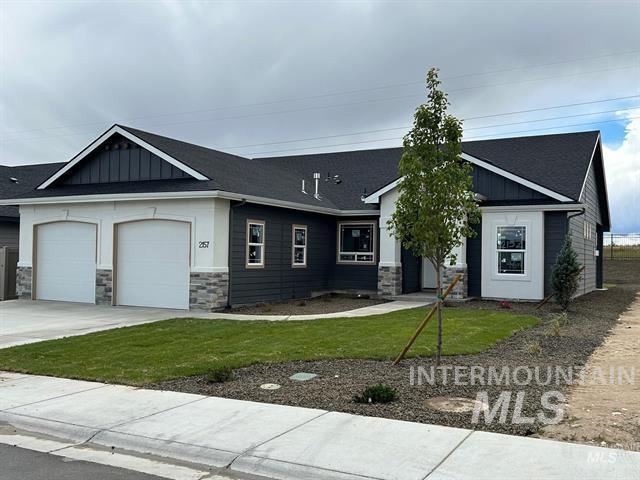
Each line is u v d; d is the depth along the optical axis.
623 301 20.50
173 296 17.25
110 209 18.25
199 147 21.59
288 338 11.69
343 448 5.71
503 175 19.44
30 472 5.43
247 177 19.91
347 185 24.19
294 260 20.27
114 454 5.99
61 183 20.31
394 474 5.10
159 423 6.64
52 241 19.69
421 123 8.77
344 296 21.38
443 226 8.69
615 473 4.99
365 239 22.20
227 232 17.08
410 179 8.77
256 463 5.50
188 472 5.47
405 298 19.84
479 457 5.40
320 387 7.98
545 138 23.28
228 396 7.67
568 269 16.75
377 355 9.86
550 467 5.14
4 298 20.28
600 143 23.50
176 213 17.09
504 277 19.28
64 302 19.11
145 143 18.28
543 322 14.43
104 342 11.52
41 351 10.70
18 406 7.41
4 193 24.39
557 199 18.69
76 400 7.62
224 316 15.38
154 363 9.62
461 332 12.20
